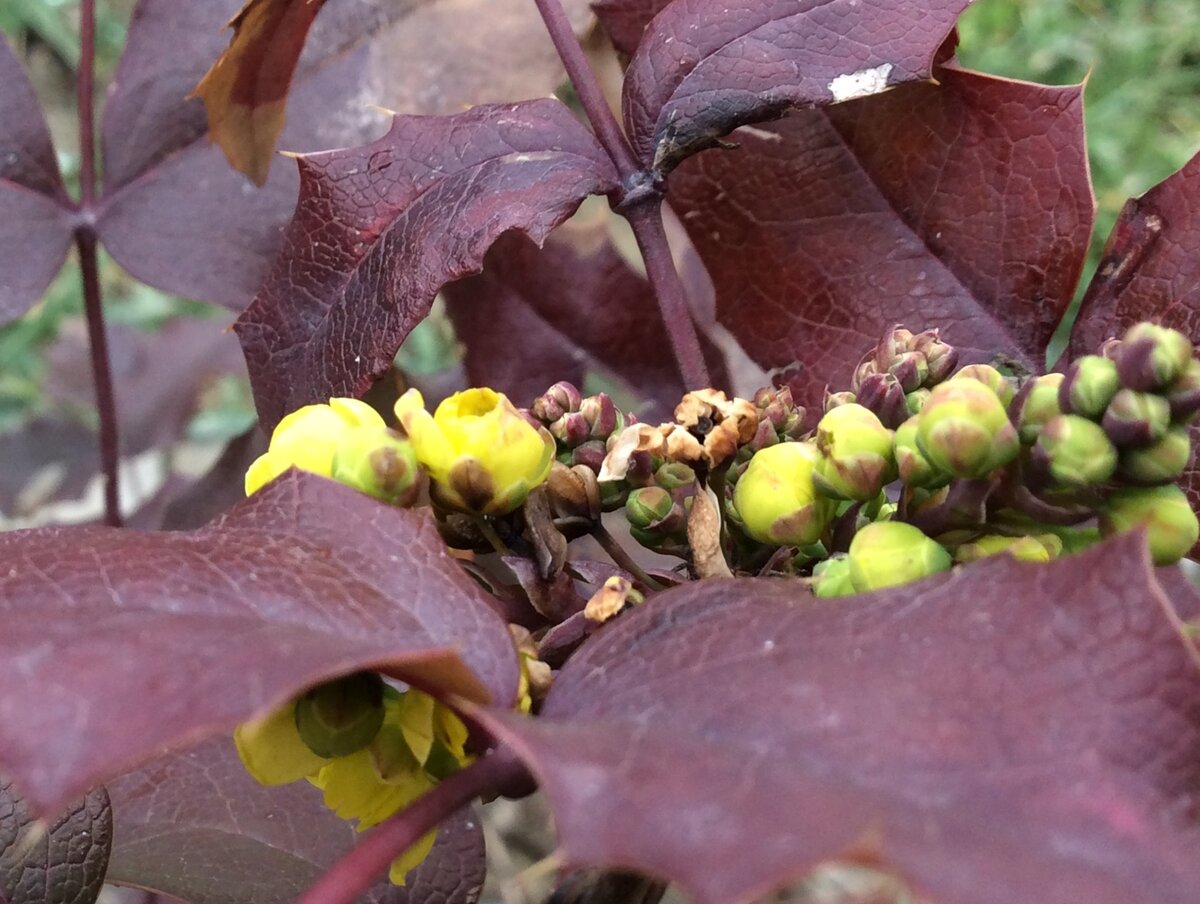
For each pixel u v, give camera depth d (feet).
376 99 0.45
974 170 0.33
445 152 0.31
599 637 0.20
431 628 0.20
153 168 0.45
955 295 0.34
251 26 0.32
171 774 0.32
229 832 0.31
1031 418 0.21
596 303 0.45
